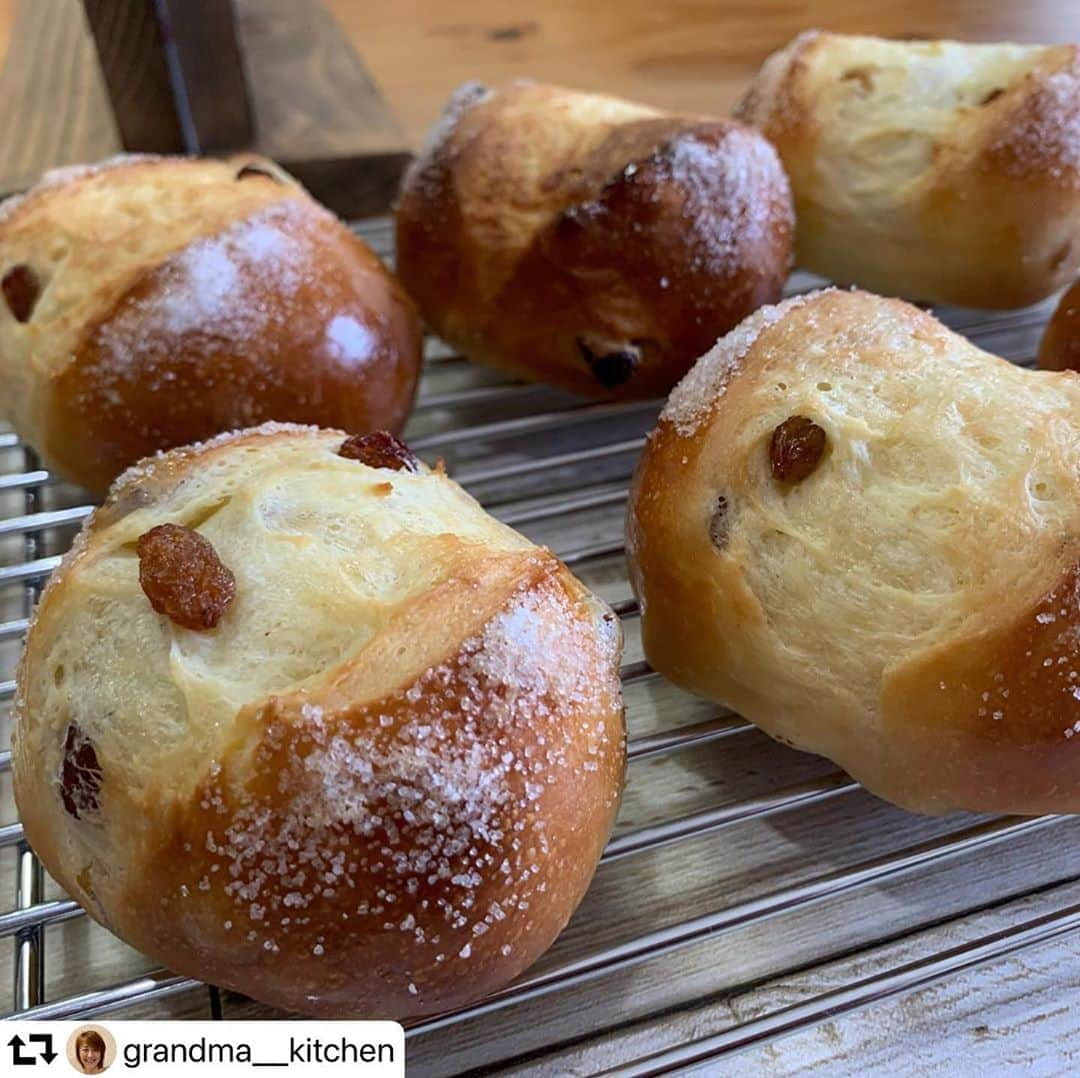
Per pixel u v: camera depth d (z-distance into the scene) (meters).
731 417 0.16
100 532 0.15
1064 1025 0.14
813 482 0.16
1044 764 0.14
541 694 0.14
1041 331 0.25
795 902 0.15
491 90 0.24
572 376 0.22
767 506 0.16
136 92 0.27
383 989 0.13
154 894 0.13
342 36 0.34
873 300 0.18
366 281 0.21
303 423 0.20
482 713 0.13
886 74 0.24
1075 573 0.14
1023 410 0.15
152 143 0.28
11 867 0.16
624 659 0.19
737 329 0.18
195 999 0.15
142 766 0.13
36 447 0.20
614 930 0.15
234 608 0.14
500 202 0.21
